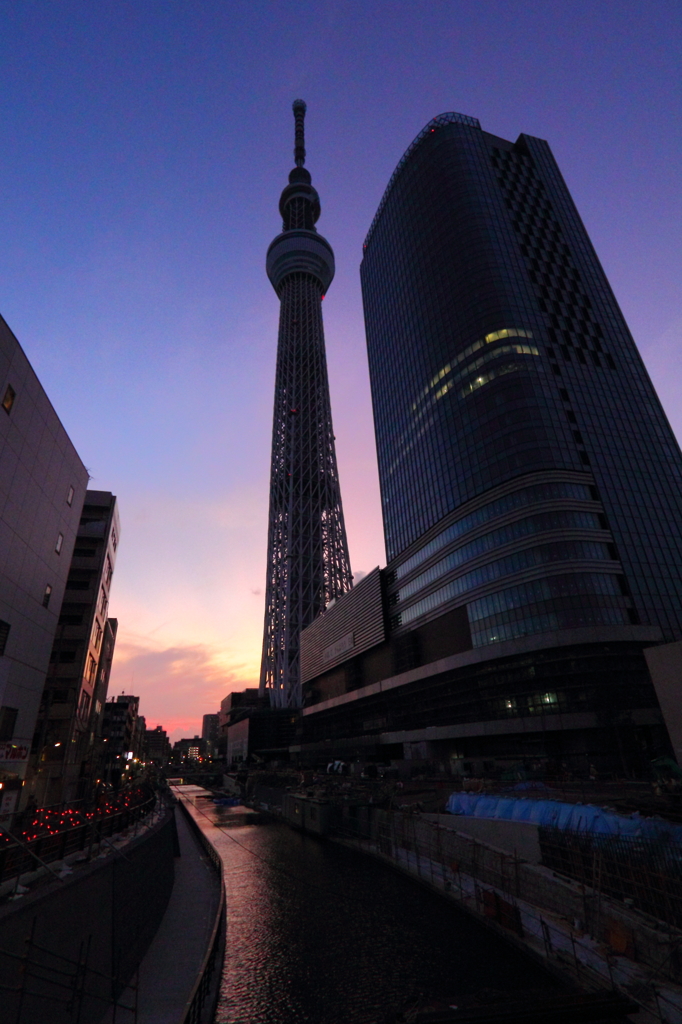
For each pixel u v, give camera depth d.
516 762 62.09
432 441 116.44
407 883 32.06
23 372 38.09
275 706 186.00
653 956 16.86
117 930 17.48
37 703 41.69
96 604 77.81
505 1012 15.05
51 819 19.06
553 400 98.50
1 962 10.54
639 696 69.50
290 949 23.28
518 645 80.06
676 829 21.25
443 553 103.12
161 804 45.94
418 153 146.00
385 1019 16.53
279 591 198.38
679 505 93.31
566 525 83.38
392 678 115.12
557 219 131.38
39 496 41.47
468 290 116.06
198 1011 16.09
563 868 23.91
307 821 55.44
